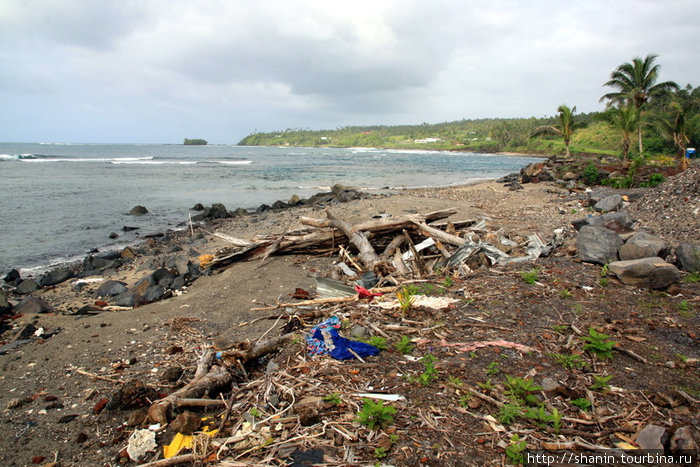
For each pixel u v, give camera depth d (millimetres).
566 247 8641
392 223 10242
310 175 40219
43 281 9719
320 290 7461
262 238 10883
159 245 13406
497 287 6480
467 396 3688
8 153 76000
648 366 4074
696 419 3297
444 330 5070
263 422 3562
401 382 4000
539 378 3928
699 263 6488
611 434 3199
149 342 5789
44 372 4996
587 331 4848
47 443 3645
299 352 4836
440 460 2990
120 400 4094
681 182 10539
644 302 5566
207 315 6746
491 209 16734
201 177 36438
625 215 9352
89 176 34250
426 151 158250
